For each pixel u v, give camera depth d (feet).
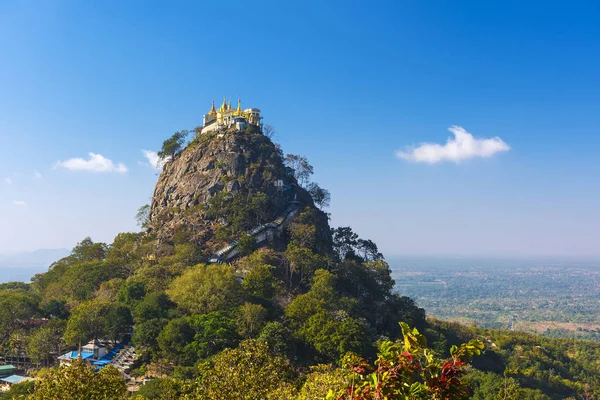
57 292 476.95
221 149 654.94
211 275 406.82
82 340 358.84
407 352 77.92
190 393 164.76
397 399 74.28
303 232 531.50
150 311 369.30
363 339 343.87
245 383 149.18
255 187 608.60
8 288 562.25
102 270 497.05
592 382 557.33
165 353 326.24
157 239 567.18
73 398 128.26
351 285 511.40
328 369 186.29
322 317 354.13
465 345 76.95
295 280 488.44
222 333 329.31
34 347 344.49
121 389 141.38
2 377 335.06
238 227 550.36
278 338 329.52
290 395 147.23
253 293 410.11
